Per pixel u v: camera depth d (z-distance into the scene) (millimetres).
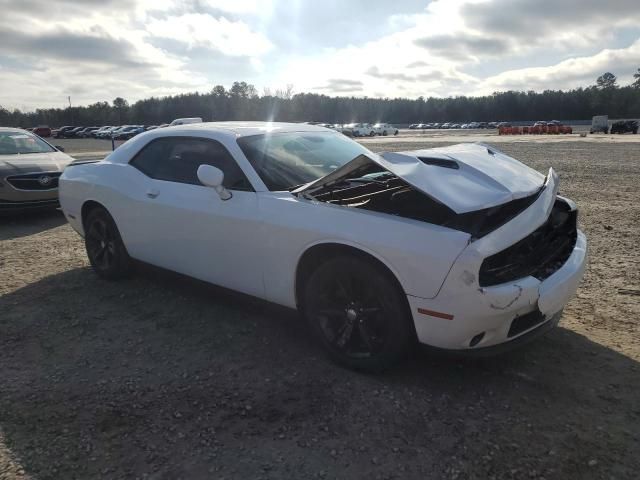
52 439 2598
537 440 2527
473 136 50688
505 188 2916
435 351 2861
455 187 2830
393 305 2898
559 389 2957
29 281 4969
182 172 4090
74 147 41281
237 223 3529
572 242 3443
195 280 4035
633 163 15617
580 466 2344
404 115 137000
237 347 3543
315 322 3287
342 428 2654
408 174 2875
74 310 4223
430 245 2705
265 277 3494
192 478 2314
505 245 2699
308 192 3334
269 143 3963
